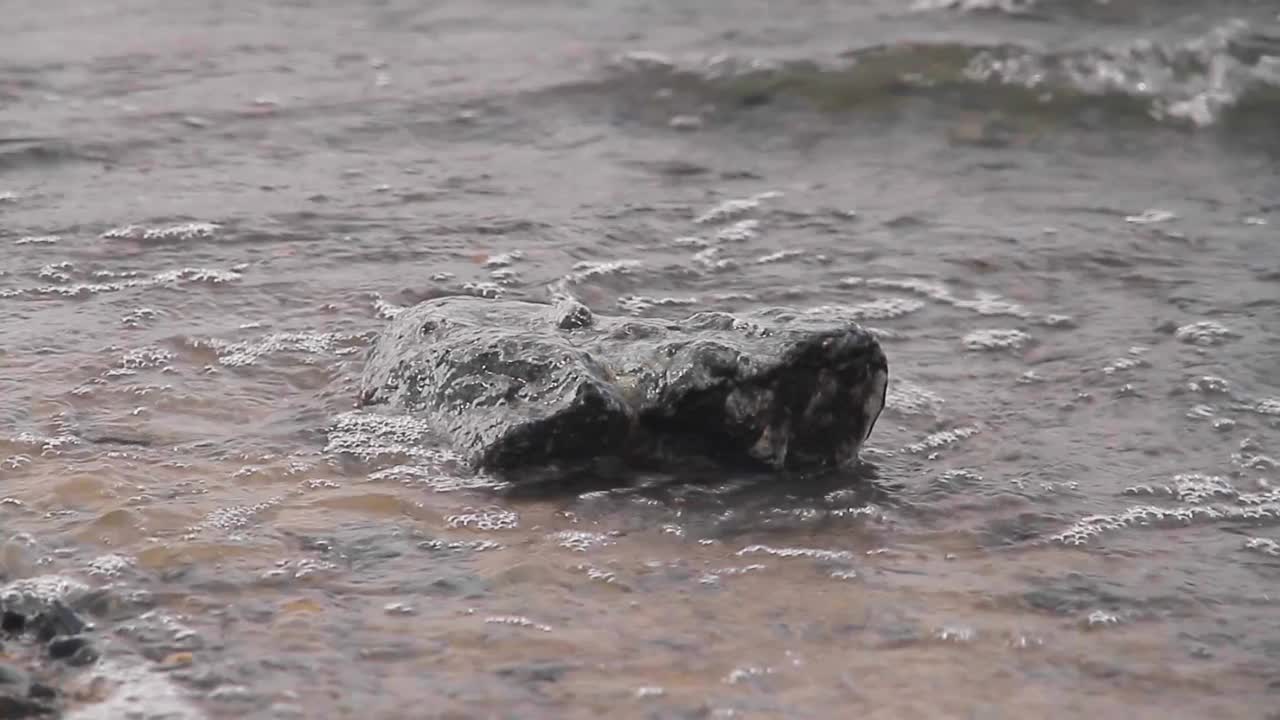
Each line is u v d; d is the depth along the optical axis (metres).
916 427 19.95
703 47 38.16
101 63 36.41
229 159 30.16
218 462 18.17
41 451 18.22
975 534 17.14
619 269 25.28
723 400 17.89
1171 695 14.08
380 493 17.52
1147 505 17.97
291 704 13.53
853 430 18.66
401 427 18.92
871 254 26.38
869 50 37.22
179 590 15.32
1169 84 35.62
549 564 16.09
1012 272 25.64
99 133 31.17
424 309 20.48
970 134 33.47
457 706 13.60
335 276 24.38
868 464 18.83
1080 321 23.61
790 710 13.67
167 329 22.03
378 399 19.61
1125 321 23.59
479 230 26.70
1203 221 28.31
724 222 27.78
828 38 38.62
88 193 27.89
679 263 25.73
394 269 24.77
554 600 15.44
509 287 24.30
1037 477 18.61
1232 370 21.70
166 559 15.88
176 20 40.53
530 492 17.59
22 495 17.09
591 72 36.31
